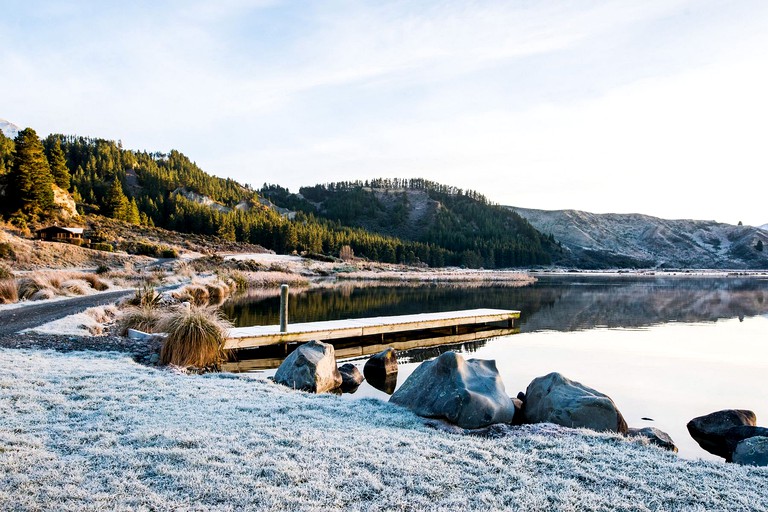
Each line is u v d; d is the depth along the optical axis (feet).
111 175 357.00
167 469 14.02
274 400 22.81
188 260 153.69
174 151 517.96
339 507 12.46
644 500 13.60
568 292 123.13
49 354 29.84
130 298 60.95
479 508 12.76
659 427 24.97
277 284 130.93
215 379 27.09
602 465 15.98
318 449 16.17
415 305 84.89
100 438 16.31
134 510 11.80
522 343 49.85
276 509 12.14
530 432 19.67
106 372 26.07
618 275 276.21
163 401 21.33
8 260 110.01
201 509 12.00
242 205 413.39
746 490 14.61
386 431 18.76
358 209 555.69
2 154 250.98
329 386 30.19
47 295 61.00
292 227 287.48
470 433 19.53
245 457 15.14
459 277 211.00
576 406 21.47
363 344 48.73
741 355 43.62
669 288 143.74
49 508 11.66
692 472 15.85
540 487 14.15
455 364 22.88
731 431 22.11
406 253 322.55
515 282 178.40
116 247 160.97
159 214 286.05
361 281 165.89
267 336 40.91
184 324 32.91
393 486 13.79
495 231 452.76
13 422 17.44
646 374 36.32
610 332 57.31
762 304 92.07
